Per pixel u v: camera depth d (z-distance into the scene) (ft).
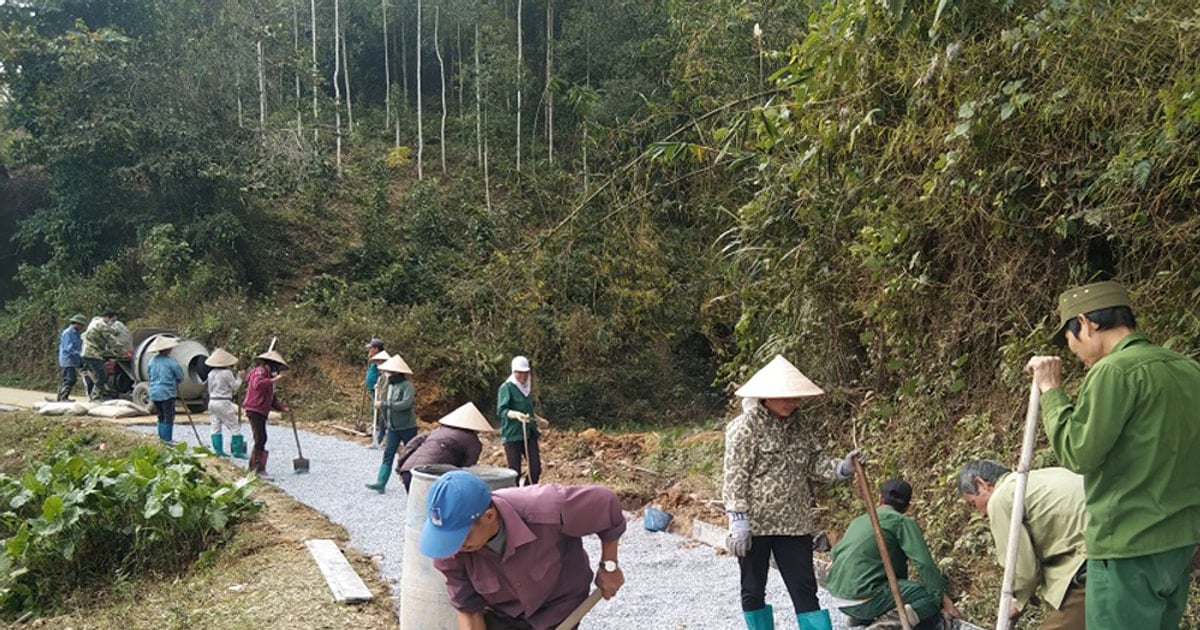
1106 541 11.36
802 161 24.52
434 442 24.54
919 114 22.44
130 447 44.83
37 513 32.50
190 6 93.56
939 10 18.31
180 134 86.33
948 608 16.84
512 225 91.61
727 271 31.19
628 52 83.46
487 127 109.29
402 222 103.96
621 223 34.63
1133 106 17.92
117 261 87.40
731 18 38.40
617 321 53.21
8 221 102.06
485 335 79.92
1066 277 21.85
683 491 31.99
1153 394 11.02
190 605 22.70
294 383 73.77
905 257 24.50
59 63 82.69
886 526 16.98
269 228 97.25
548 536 12.01
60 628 24.20
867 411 27.37
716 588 21.89
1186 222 18.01
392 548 26.78
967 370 24.49
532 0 124.06
